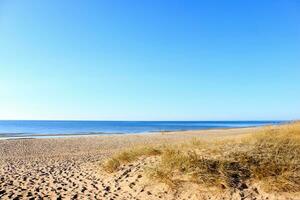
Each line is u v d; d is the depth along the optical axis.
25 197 7.54
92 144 24.56
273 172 6.67
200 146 9.88
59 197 7.50
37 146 23.77
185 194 6.78
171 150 8.91
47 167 12.12
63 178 9.76
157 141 25.31
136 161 9.92
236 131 35.22
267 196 6.20
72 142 26.83
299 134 10.06
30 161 14.52
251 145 8.80
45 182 9.23
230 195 6.36
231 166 7.18
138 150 10.95
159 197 6.93
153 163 8.95
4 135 42.88
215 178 6.75
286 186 6.25
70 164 12.70
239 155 7.67
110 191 7.87
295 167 6.80
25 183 9.13
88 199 7.25
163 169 7.75
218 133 33.03
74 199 7.30
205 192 6.62
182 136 30.83
